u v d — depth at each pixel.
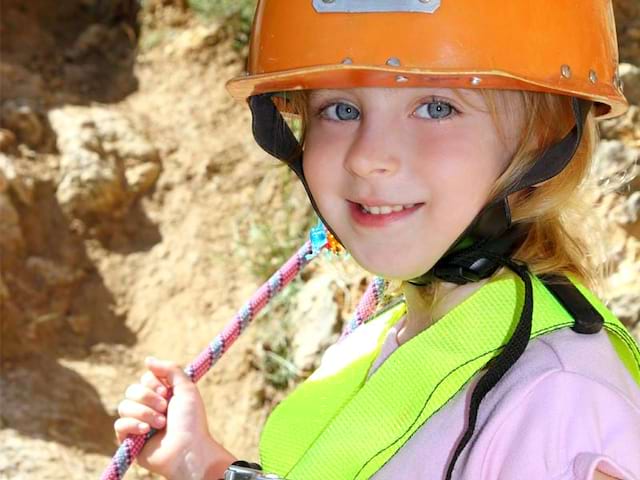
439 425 1.66
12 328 4.89
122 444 2.29
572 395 1.52
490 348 1.66
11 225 5.12
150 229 5.33
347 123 1.75
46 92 5.89
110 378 4.78
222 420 4.51
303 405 1.99
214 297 4.97
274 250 4.95
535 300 1.63
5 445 4.27
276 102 2.03
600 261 1.97
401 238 1.67
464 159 1.65
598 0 1.76
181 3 6.24
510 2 1.61
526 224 1.76
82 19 6.52
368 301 2.32
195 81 5.93
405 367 1.71
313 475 1.71
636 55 4.88
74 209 5.29
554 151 1.70
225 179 5.43
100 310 5.07
